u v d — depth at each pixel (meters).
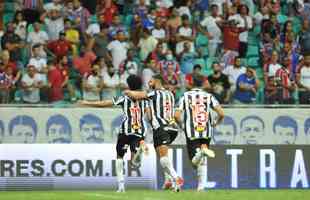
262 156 47.66
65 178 44.97
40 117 52.72
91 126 53.12
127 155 45.22
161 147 40.34
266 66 62.47
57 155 45.09
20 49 61.97
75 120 52.97
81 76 59.94
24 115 52.59
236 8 68.12
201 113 41.12
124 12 67.75
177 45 64.19
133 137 40.88
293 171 47.94
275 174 47.69
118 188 42.41
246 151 47.50
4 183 44.47
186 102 41.28
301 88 60.72
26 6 66.75
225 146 47.28
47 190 44.66
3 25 65.69
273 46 65.81
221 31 66.62
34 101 56.72
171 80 59.94
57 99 57.44
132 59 61.41
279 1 70.44
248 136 54.31
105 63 61.16
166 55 61.97
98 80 58.47
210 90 58.25
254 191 42.66
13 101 56.28
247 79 59.84
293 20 69.56
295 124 54.66
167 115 40.69
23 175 44.78
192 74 59.62
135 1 68.31
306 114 54.72
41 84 57.03
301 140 54.72
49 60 60.94
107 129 53.28
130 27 65.88
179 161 46.56
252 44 66.56
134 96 40.44
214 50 65.62
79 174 45.09
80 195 38.34
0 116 52.38
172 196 36.66
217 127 53.81
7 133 52.38
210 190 43.12
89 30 64.69
